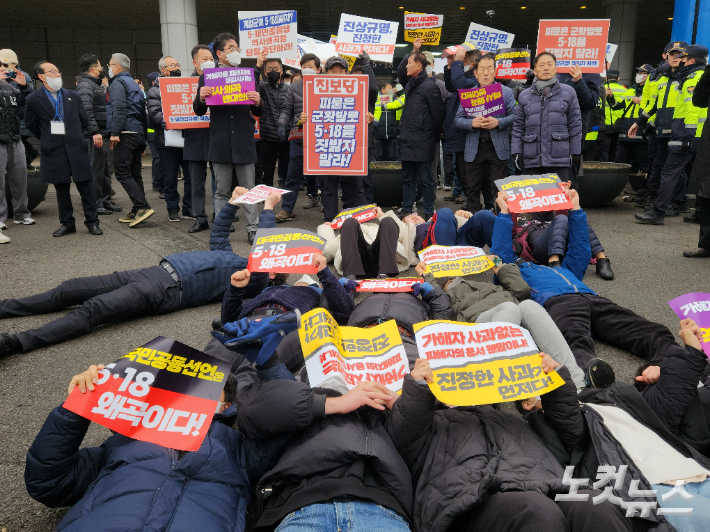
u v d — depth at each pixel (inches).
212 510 74.5
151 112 294.5
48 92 255.6
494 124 253.0
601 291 188.5
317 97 249.3
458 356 87.6
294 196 299.9
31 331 144.7
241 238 265.4
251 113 247.1
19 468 98.8
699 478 78.8
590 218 317.7
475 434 87.2
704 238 226.8
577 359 129.8
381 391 86.0
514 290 148.9
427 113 275.7
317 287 143.7
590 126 407.2
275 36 309.6
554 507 67.9
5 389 125.7
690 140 275.6
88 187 270.5
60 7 811.4
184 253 173.9
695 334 93.2
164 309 166.6
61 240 261.4
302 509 73.9
